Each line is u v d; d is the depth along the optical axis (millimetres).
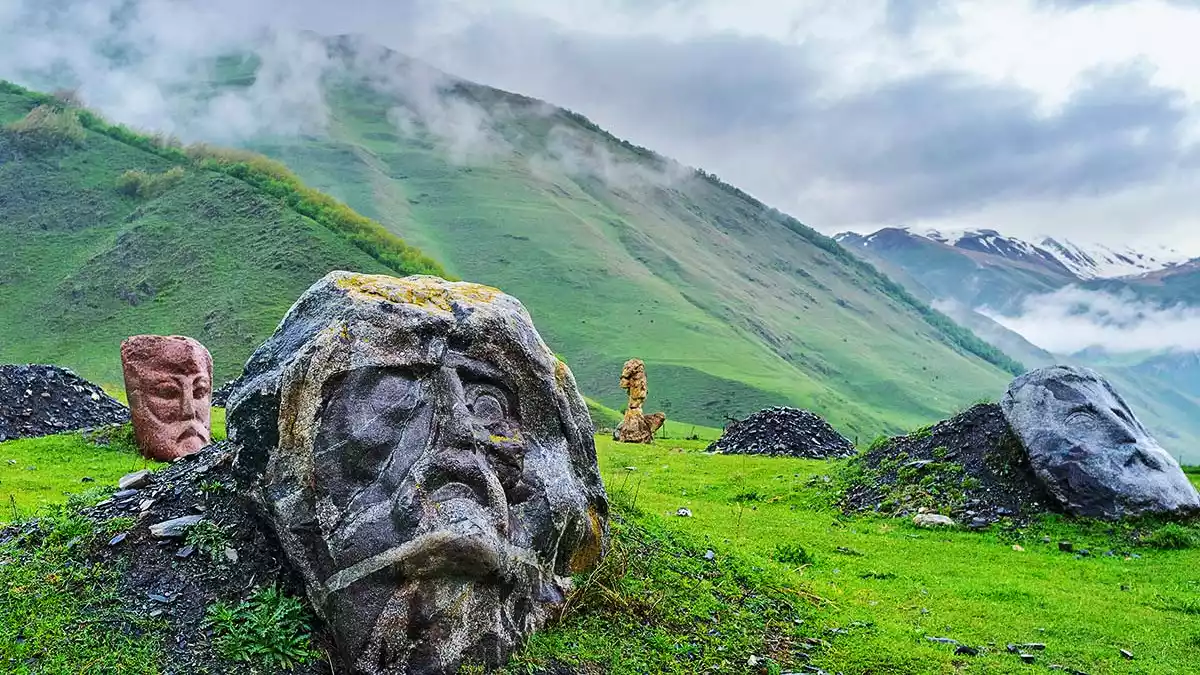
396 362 3375
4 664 3098
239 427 3508
